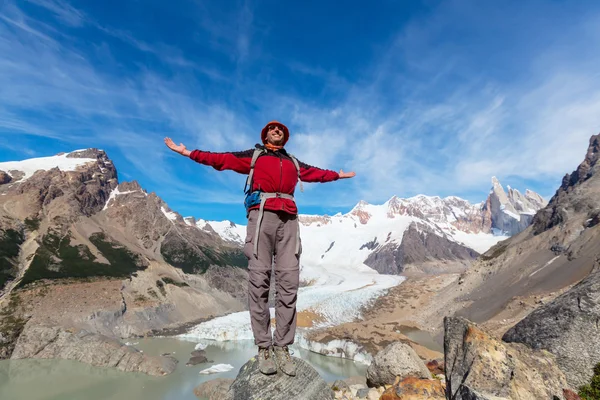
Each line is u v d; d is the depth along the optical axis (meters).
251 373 4.16
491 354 6.91
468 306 59.00
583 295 9.14
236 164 3.97
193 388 34.06
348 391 11.65
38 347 44.12
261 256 3.81
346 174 4.59
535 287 46.34
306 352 50.94
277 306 4.03
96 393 32.94
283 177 3.95
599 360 8.29
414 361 11.18
